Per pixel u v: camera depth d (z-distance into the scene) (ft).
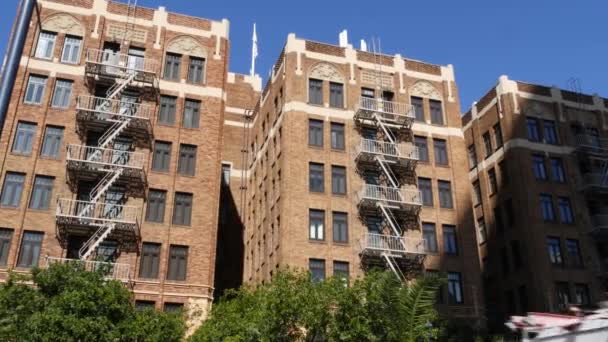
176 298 119.03
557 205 160.15
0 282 107.04
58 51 130.93
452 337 118.73
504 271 163.22
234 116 193.98
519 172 161.48
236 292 103.91
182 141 132.98
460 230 146.20
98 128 127.65
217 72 142.51
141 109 130.82
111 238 119.75
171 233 124.06
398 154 143.43
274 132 156.35
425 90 160.25
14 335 76.89
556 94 175.83
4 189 117.19
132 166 120.98
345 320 78.64
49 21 133.08
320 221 136.05
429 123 156.46
